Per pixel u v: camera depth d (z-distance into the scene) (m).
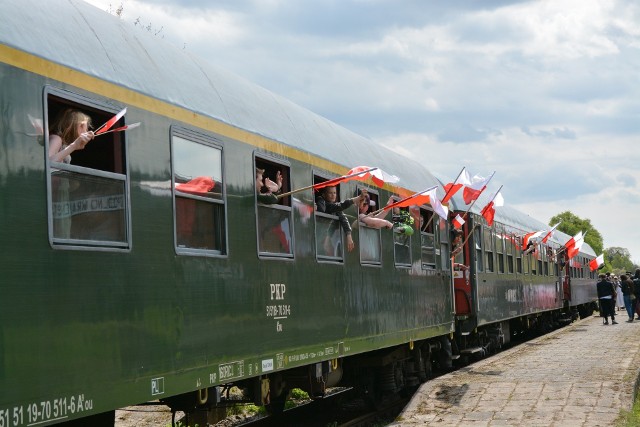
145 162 6.91
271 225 9.26
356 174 10.07
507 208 25.53
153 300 6.88
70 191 5.99
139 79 7.02
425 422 10.41
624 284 31.97
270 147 9.35
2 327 5.25
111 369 6.26
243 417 13.48
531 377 13.39
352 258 11.57
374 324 12.20
